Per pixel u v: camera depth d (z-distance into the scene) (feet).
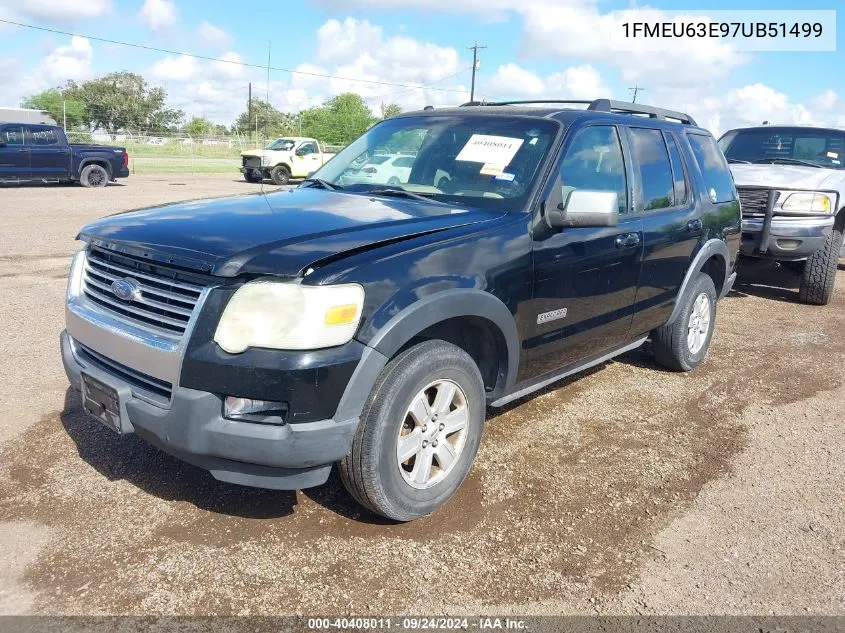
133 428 9.53
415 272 9.60
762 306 26.14
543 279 11.71
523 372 12.01
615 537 10.34
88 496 10.78
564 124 12.82
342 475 9.73
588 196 11.36
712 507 11.32
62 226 39.60
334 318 8.73
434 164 13.08
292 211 10.93
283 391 8.56
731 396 16.43
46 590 8.66
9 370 15.92
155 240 9.51
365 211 11.05
